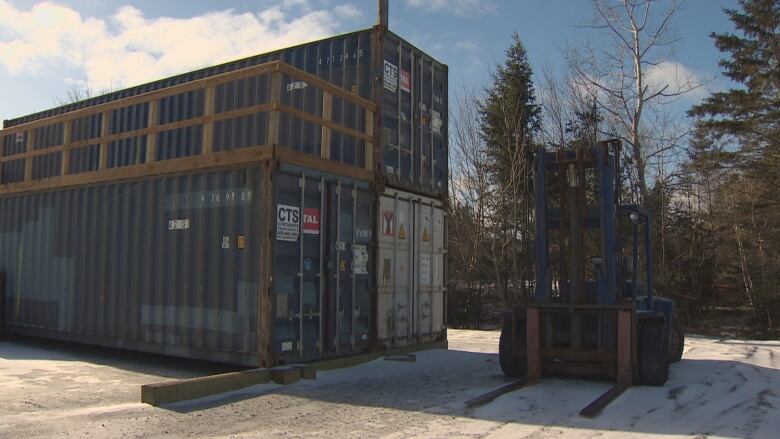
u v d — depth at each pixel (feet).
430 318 38.29
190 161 29.63
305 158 28.45
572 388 26.14
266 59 38.32
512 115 90.58
